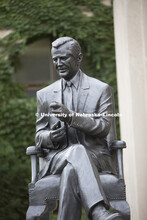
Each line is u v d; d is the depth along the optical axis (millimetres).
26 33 9562
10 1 9422
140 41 6176
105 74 9414
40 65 10148
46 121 5266
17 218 8922
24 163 9430
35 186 4887
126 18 6223
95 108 5105
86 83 5188
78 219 4664
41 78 10227
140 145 6117
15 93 9758
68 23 9445
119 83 6801
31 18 9500
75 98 5145
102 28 9422
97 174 4652
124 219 4793
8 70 9680
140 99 6152
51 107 4836
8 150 9320
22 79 10008
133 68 6184
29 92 9984
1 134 9508
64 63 5066
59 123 5039
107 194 4820
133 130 6137
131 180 6223
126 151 6426
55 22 9477
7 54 9664
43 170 5035
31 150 5078
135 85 6168
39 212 4848
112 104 5188
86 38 9422
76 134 5059
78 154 4719
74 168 4668
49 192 4867
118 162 5074
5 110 9586
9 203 8938
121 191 4832
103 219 4383
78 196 4645
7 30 9586
